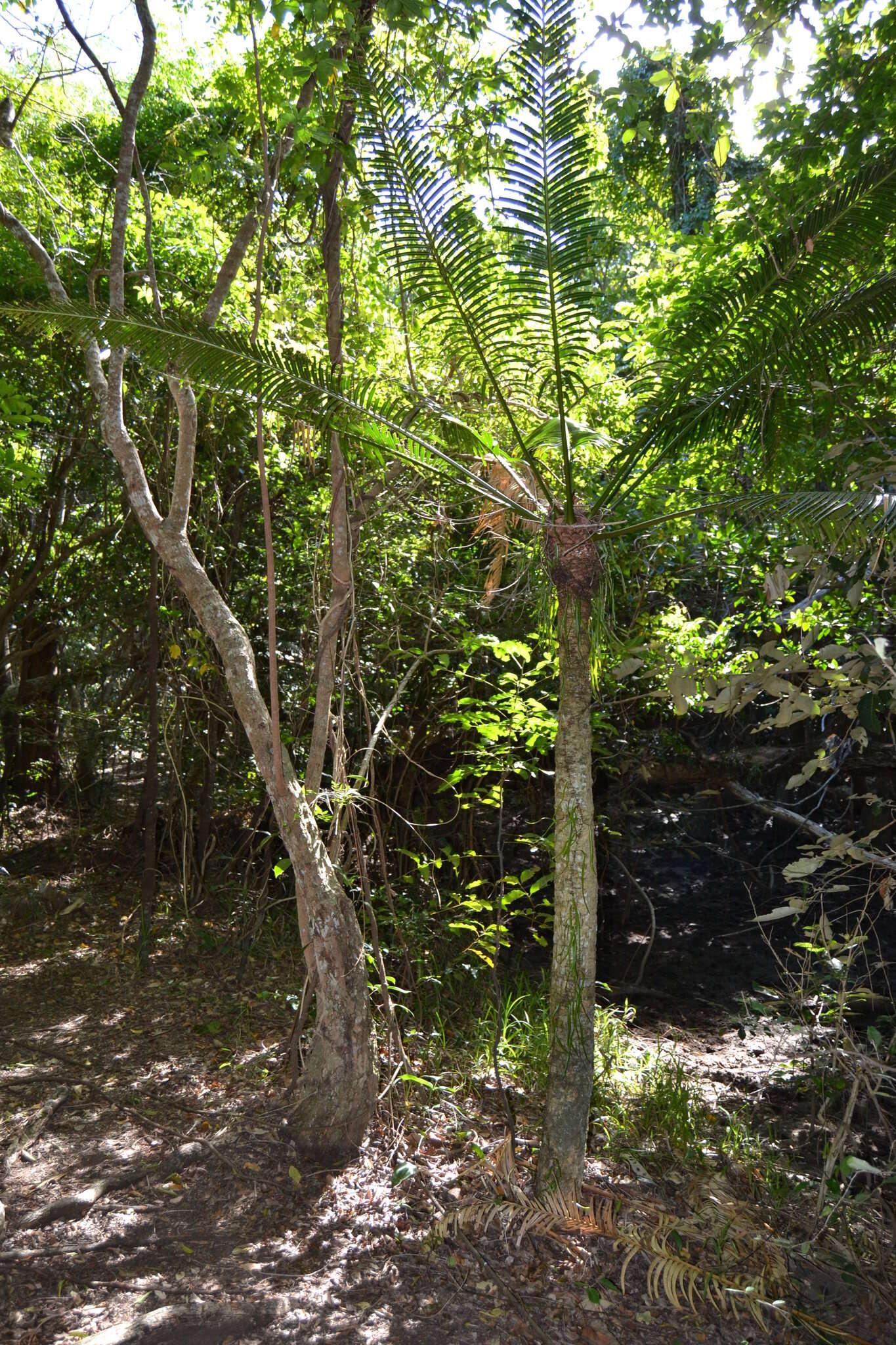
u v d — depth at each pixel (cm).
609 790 893
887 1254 429
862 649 395
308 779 521
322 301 664
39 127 803
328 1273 384
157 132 909
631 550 668
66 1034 618
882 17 564
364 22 506
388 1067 537
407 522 716
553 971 429
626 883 1088
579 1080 424
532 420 540
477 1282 386
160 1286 368
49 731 1176
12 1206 418
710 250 650
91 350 532
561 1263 400
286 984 717
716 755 861
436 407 485
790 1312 381
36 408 919
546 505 455
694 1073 663
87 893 905
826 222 399
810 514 365
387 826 789
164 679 877
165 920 841
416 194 420
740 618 702
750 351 430
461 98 544
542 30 384
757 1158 517
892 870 443
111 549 1009
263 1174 448
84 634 1152
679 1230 419
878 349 527
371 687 781
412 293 463
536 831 948
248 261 737
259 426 449
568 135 388
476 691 812
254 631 880
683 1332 368
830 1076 535
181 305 754
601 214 662
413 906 700
